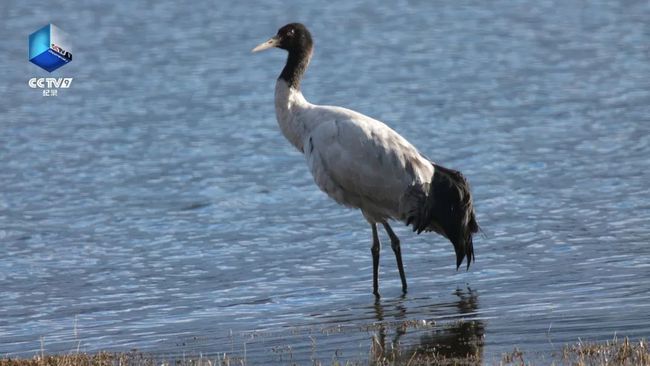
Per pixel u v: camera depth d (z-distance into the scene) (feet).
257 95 105.29
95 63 125.49
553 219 56.75
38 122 93.40
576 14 152.66
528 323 36.32
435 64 120.16
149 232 58.95
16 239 58.03
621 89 100.42
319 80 112.68
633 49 124.26
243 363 33.14
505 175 69.21
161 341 37.42
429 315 38.96
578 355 31.60
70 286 48.47
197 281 48.29
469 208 42.50
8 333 40.65
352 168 41.78
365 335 36.11
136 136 87.10
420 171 42.16
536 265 47.14
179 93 106.93
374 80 111.34
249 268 50.29
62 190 69.82
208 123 91.91
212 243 55.98
